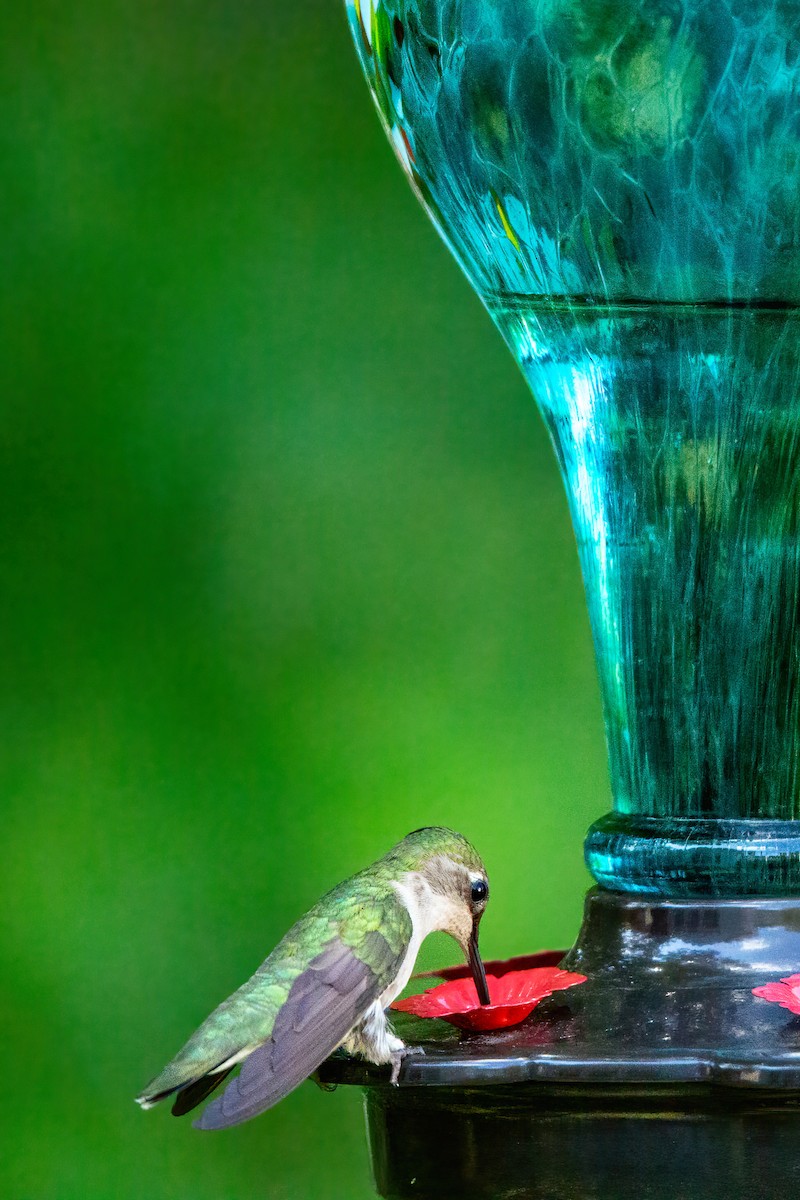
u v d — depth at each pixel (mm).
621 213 4078
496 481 11492
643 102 3986
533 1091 3607
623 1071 3484
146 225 11875
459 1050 3746
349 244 11875
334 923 5055
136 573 11531
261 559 11477
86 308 11797
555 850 10414
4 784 10977
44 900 10906
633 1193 3617
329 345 11742
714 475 4242
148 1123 10320
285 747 11109
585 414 4375
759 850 4090
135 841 10984
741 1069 3428
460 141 4254
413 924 5113
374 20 4496
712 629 4270
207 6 11953
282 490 11617
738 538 4254
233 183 11914
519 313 4441
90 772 11195
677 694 4281
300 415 11703
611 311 4195
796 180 3984
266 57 11969
